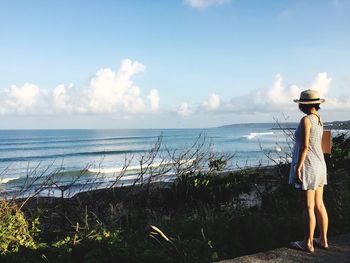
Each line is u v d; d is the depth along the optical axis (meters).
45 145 74.12
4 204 5.42
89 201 7.82
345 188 7.46
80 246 5.06
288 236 5.68
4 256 4.75
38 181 13.86
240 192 9.35
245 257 4.73
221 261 4.66
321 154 4.69
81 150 58.84
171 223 6.46
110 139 100.31
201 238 5.61
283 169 9.23
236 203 7.85
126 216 6.78
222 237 5.69
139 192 8.57
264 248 5.45
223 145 60.03
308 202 4.69
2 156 48.69
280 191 8.07
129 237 5.45
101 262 4.67
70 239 5.34
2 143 82.62
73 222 6.61
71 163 39.38
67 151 56.97
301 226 5.91
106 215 7.12
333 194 7.04
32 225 5.63
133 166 32.94
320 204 4.84
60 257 4.78
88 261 4.62
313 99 4.63
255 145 59.06
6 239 4.93
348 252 4.76
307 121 4.57
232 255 5.37
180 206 8.38
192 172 9.24
